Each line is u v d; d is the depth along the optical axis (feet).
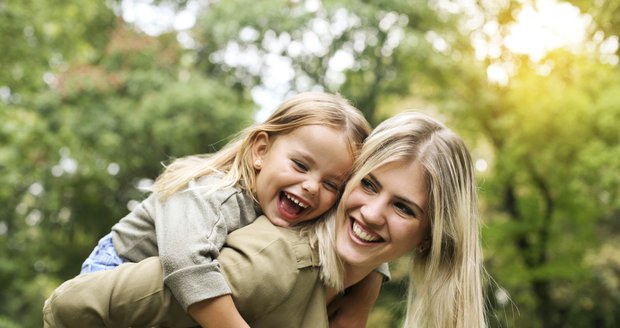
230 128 37.52
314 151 6.38
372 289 7.36
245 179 6.57
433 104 47.03
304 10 39.73
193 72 40.68
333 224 6.40
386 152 6.17
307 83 42.65
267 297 5.72
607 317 46.06
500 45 43.37
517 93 41.27
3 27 35.76
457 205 6.37
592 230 42.50
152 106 37.22
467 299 6.55
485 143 49.24
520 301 45.65
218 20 40.34
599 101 37.88
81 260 45.47
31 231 44.37
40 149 37.52
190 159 6.89
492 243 42.06
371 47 41.39
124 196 43.55
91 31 43.73
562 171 41.47
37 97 37.73
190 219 5.82
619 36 21.24
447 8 43.91
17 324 44.14
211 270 5.55
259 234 5.97
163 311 5.60
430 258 6.57
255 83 42.91
